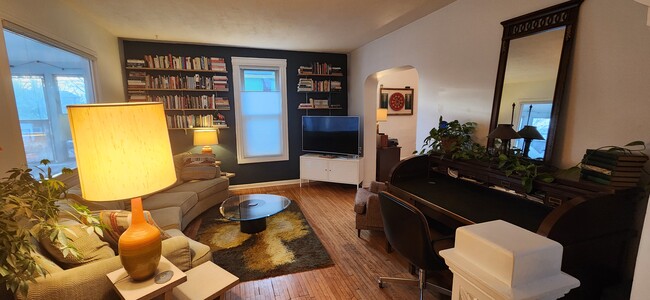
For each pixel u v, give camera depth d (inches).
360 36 156.5
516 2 83.4
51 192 49.8
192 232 125.3
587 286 58.4
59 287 50.8
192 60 170.6
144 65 162.6
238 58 181.9
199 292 58.2
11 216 42.4
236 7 111.3
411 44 133.6
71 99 110.0
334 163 187.6
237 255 105.5
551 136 74.4
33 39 87.0
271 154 199.8
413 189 90.6
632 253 61.4
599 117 66.6
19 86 81.0
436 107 119.3
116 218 64.3
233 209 121.6
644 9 58.1
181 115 175.3
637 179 57.3
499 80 88.4
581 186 61.6
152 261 50.2
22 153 76.5
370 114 190.4
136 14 119.0
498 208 72.7
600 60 65.7
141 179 47.9
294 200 169.5
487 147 92.1
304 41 167.6
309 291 85.4
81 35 116.2
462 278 24.7
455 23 106.9
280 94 196.1
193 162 159.3
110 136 45.1
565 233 53.8
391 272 94.6
